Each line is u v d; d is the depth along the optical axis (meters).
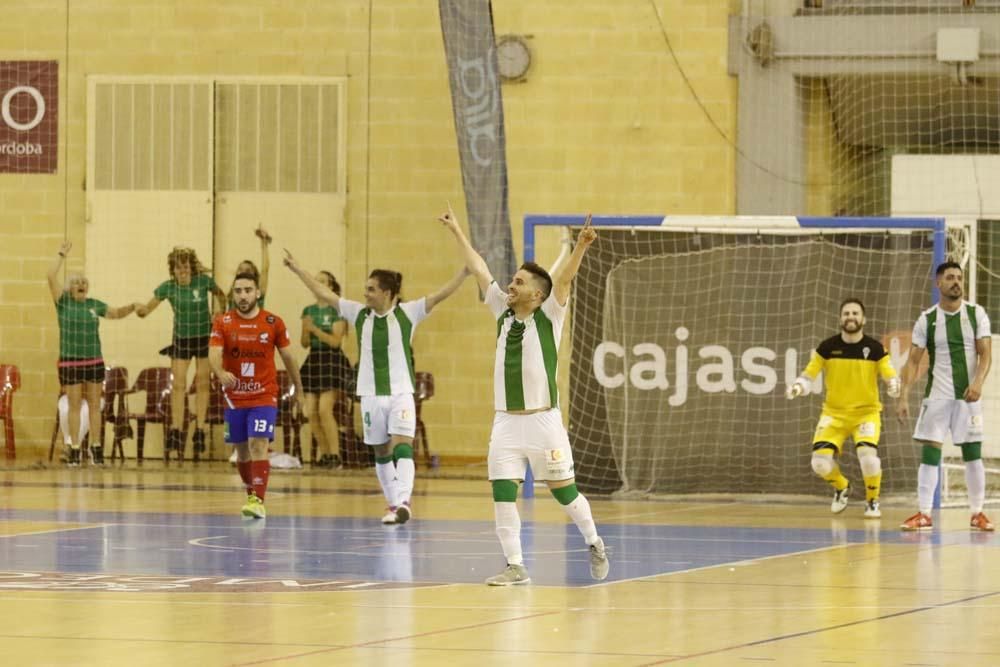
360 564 24.62
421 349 49.50
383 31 49.97
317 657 15.68
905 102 47.88
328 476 44.62
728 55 48.09
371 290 31.73
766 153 48.03
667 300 39.44
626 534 30.14
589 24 48.72
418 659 15.57
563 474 22.14
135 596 20.56
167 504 35.78
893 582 22.42
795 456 39.00
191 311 48.25
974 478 31.83
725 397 39.28
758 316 39.19
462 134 42.31
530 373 22.03
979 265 46.81
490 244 42.25
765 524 32.53
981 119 48.56
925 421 31.95
